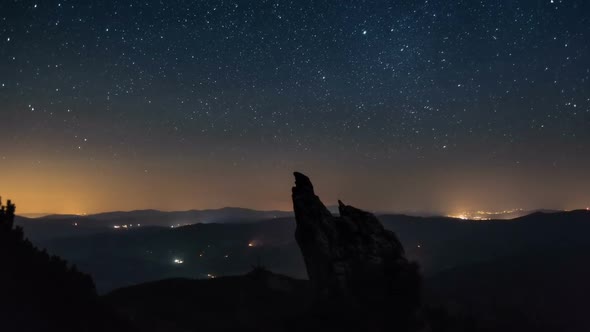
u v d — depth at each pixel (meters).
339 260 22.25
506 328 27.73
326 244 22.55
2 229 15.97
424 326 20.94
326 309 20.88
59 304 14.34
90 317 15.25
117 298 25.75
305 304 24.84
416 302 21.42
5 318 12.42
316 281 22.67
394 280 21.58
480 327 25.25
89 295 16.34
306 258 23.28
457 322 24.05
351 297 21.12
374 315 20.52
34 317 13.07
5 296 13.02
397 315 20.62
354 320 20.22
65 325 13.85
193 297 26.16
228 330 21.81
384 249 22.81
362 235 23.42
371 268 21.77
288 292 27.89
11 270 14.03
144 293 26.48
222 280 29.61
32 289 13.95
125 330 16.64
